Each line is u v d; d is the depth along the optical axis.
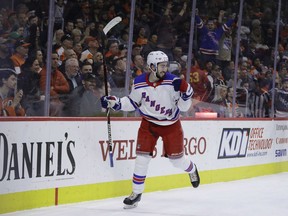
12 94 6.63
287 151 9.09
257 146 8.27
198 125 7.09
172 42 8.53
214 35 9.05
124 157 6.12
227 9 9.28
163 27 8.43
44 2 7.03
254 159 8.22
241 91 9.48
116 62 7.79
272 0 10.09
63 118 5.37
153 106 5.35
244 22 9.59
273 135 8.67
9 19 6.72
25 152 5.03
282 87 10.22
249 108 9.63
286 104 10.25
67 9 7.29
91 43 7.53
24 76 6.74
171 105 5.38
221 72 9.19
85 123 5.62
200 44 8.89
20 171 4.99
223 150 7.55
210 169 7.34
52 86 6.96
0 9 6.65
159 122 5.45
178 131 5.58
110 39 7.77
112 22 5.39
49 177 5.26
